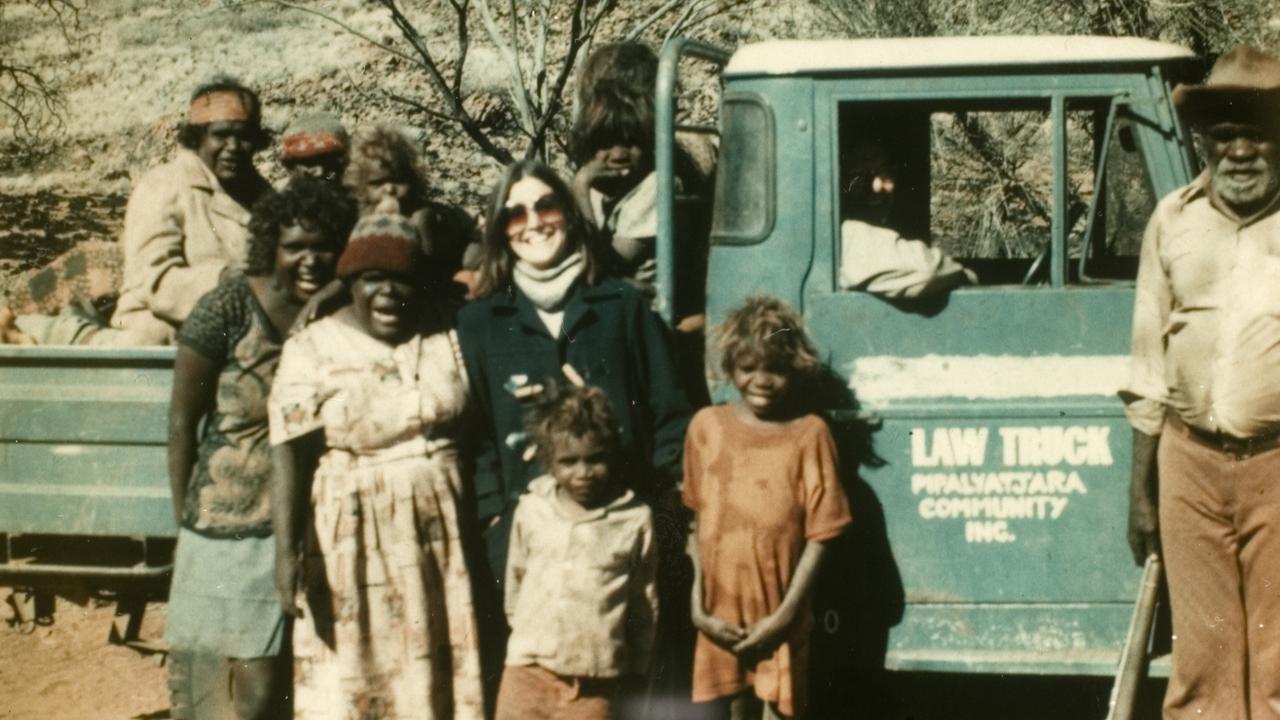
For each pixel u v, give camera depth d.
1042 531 4.33
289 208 4.24
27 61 13.56
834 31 8.88
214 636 4.26
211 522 4.28
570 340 4.27
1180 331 4.09
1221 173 3.99
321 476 4.14
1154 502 4.27
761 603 4.17
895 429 4.33
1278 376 3.99
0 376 4.80
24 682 5.95
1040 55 4.31
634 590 4.15
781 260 4.36
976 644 4.36
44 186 13.15
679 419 4.33
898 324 4.33
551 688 4.12
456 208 5.00
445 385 4.19
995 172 5.76
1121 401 4.29
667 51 4.40
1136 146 4.35
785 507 4.15
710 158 4.98
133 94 13.33
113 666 6.15
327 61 12.27
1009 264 5.64
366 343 4.17
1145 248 4.15
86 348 4.72
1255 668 4.14
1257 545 4.08
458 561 4.17
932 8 8.41
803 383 4.34
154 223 5.35
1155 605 4.26
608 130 4.69
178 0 13.18
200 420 4.38
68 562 4.93
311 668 4.13
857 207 4.49
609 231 4.70
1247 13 8.00
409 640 4.09
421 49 9.16
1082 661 4.30
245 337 4.27
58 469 4.80
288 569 4.10
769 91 4.35
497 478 4.32
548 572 4.11
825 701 5.14
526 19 10.95
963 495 4.34
